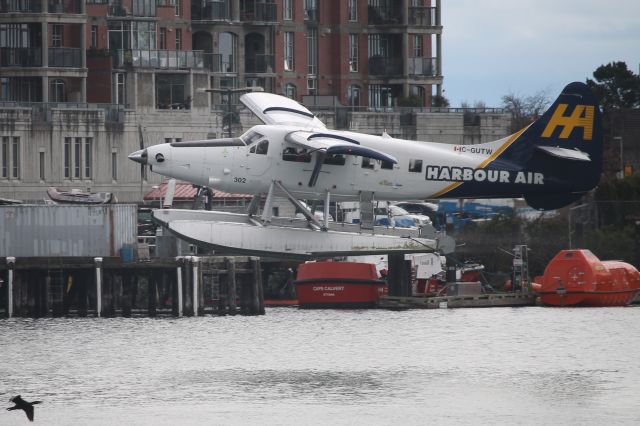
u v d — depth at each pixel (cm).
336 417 15812
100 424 15625
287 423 15588
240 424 15562
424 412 16000
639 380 17412
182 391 16900
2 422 15762
